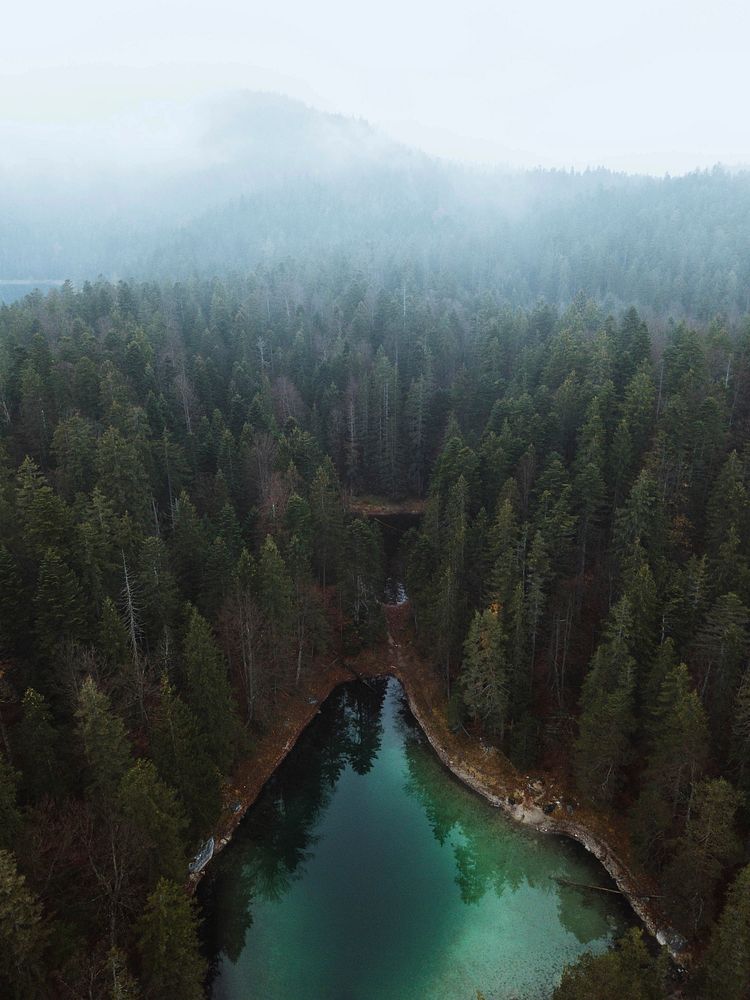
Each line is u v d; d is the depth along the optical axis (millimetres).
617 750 46500
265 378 106625
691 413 65875
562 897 46125
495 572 56844
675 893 40438
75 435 66688
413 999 39219
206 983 39844
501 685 54500
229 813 50969
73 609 45062
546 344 107375
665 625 48625
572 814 51438
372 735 62781
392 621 77750
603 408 73562
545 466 72312
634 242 194125
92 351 93750
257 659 56531
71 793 38938
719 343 81500
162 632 51531
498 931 43812
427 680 67062
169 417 88688
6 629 44812
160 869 35156
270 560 56344
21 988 27516
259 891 46594
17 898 26406
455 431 94750
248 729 56750
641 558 52812
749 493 57719
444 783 56469
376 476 112125
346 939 43188
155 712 44375
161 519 74625
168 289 149375
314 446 91688
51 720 42844
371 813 54219
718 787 37125
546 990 39781
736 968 32031
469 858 49781
